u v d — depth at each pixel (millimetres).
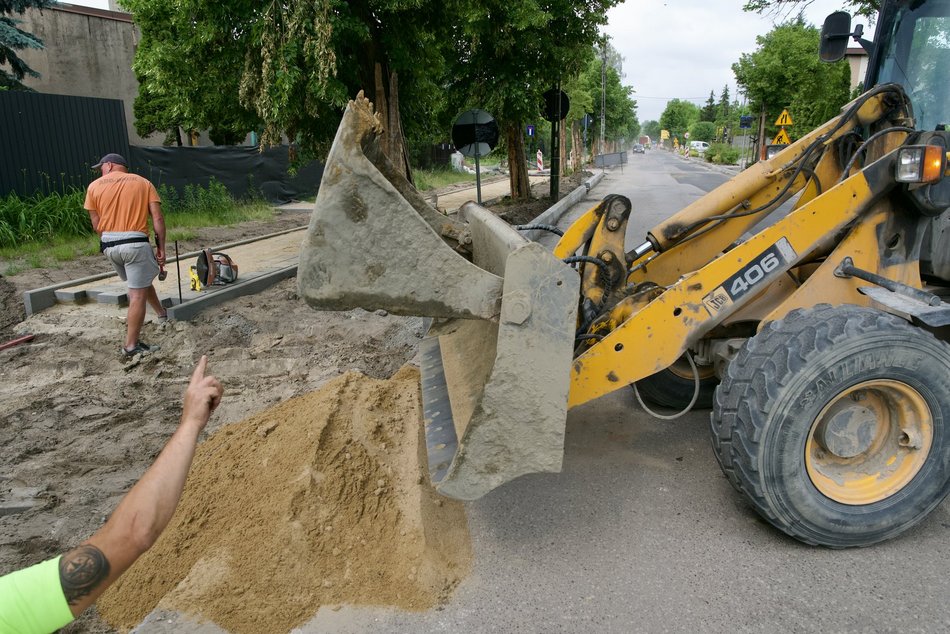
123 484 3801
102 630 2660
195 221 13992
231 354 5918
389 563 2922
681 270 4090
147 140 23000
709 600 2705
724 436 2916
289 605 2678
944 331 3473
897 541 3080
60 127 12789
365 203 2412
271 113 8297
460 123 10062
